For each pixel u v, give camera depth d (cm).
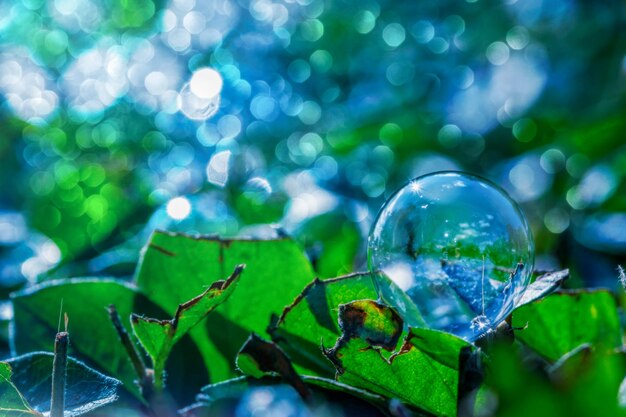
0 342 59
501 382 45
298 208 84
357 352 47
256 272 53
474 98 148
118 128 142
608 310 52
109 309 49
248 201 92
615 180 100
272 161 144
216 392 48
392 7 172
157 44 159
